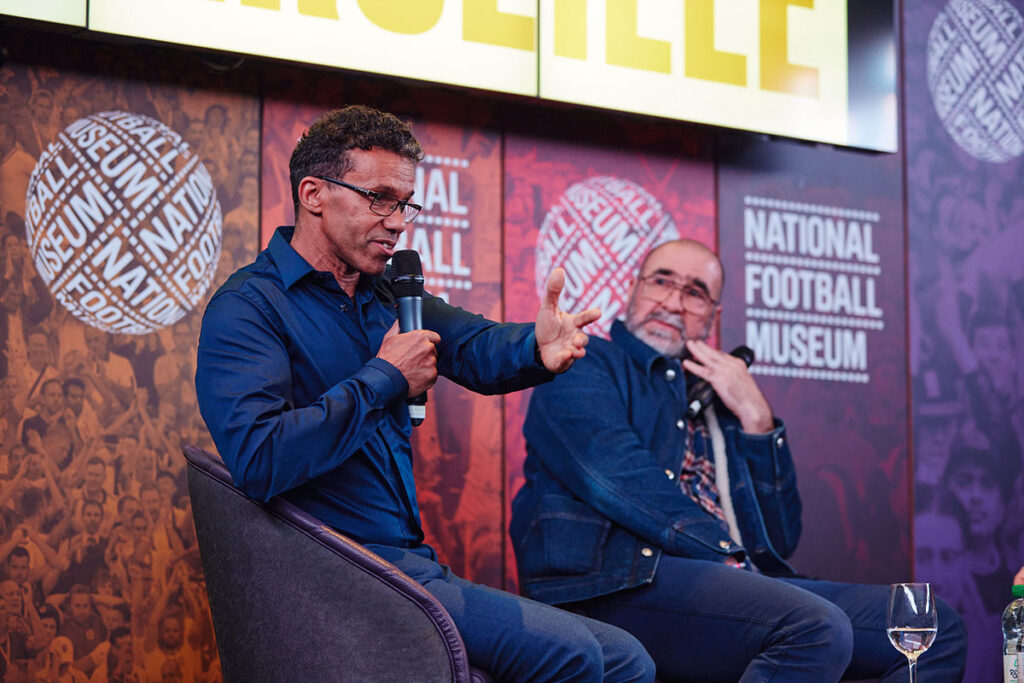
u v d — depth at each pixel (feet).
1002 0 14.25
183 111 10.55
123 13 9.70
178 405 10.36
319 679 6.87
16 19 9.37
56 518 9.83
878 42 12.91
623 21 11.69
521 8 11.24
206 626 10.27
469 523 11.31
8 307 9.80
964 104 13.98
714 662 8.77
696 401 10.44
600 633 7.40
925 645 7.68
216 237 10.61
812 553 12.60
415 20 10.78
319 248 7.63
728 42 12.15
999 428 13.71
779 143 13.01
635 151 12.36
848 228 13.25
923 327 13.50
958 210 13.83
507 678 7.04
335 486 7.29
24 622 9.64
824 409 12.87
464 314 8.38
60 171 10.05
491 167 11.71
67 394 9.96
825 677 8.40
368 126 7.52
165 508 10.21
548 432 9.70
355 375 7.08
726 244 12.64
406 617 6.83
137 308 10.26
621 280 12.18
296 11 10.33
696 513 9.23
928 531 13.21
